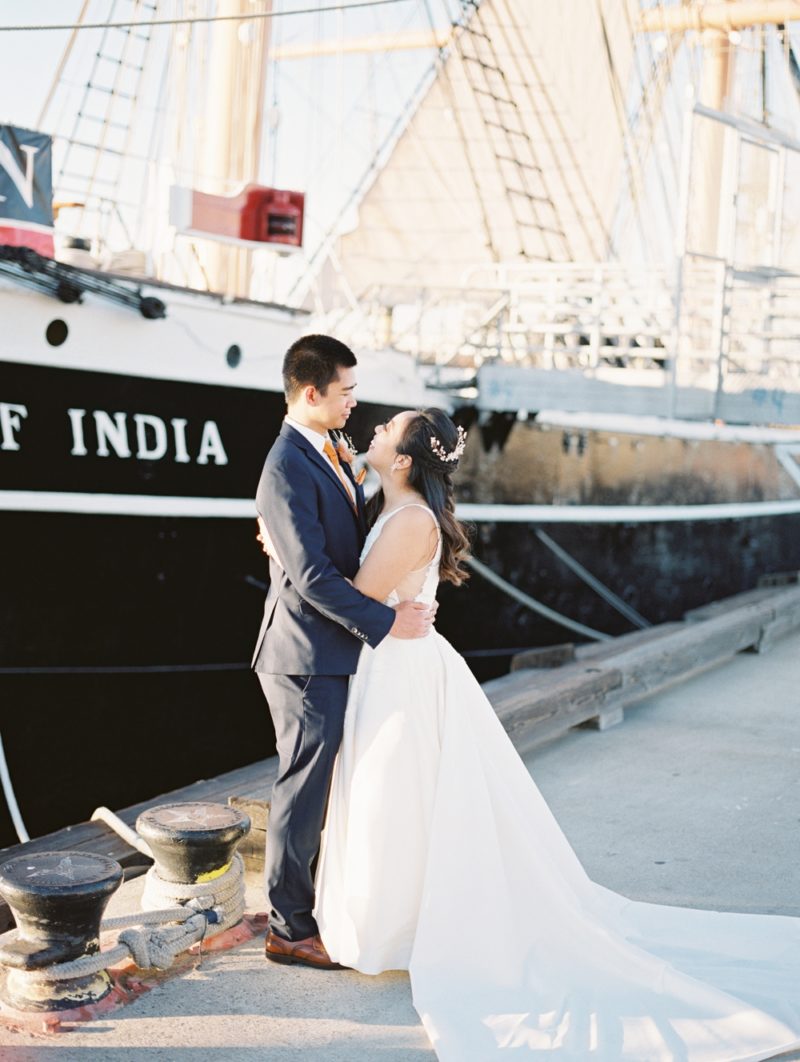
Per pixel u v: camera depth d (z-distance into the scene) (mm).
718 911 3740
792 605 8812
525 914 3199
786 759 5508
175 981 3195
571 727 6098
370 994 3145
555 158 17375
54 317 6613
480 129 17844
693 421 12320
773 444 14227
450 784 3170
